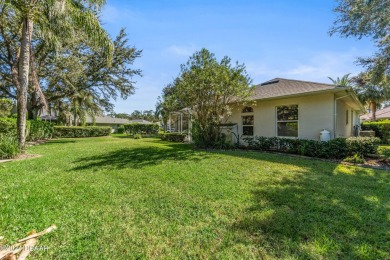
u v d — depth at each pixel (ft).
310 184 14.11
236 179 15.38
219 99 31.68
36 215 9.48
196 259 6.79
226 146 32.78
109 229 8.46
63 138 64.49
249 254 6.97
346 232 8.20
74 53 45.83
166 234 8.16
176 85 32.76
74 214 9.71
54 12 25.52
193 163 21.04
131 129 92.73
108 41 30.78
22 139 26.76
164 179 15.44
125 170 18.29
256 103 34.99
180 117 54.70
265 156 24.93
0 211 9.80
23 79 26.58
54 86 52.39
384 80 30.83
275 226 8.65
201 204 10.92
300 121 30.22
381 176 16.10
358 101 33.68
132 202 11.20
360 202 11.04
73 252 7.02
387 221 9.06
